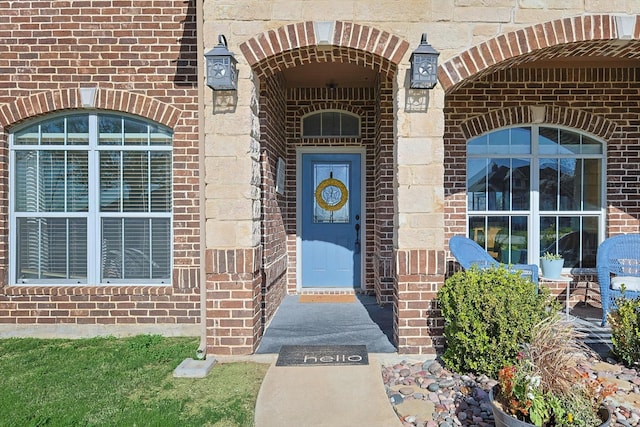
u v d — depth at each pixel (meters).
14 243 5.12
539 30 3.97
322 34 3.99
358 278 6.87
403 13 4.00
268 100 5.15
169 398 3.24
